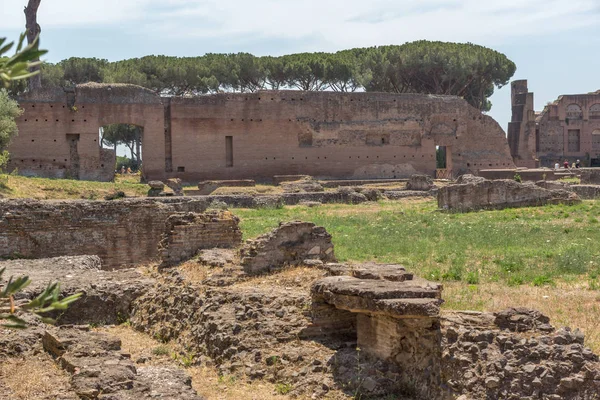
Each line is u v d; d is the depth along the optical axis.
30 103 56.62
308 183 53.69
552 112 89.75
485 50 81.81
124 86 58.97
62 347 11.02
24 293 14.88
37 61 5.00
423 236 25.73
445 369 9.77
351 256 20.97
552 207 34.97
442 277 17.48
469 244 23.44
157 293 15.90
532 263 19.25
